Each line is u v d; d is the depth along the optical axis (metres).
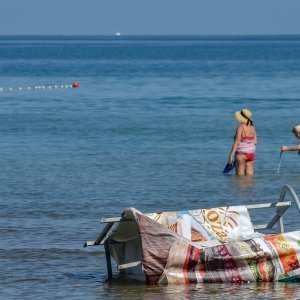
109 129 49.84
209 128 50.47
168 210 25.86
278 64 168.62
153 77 119.69
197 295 16.56
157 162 36.28
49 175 32.62
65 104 71.69
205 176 32.56
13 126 51.75
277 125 52.56
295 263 17.38
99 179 31.64
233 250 17.19
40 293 17.00
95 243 18.02
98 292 17.03
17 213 25.05
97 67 156.00
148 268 17.02
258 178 32.22
